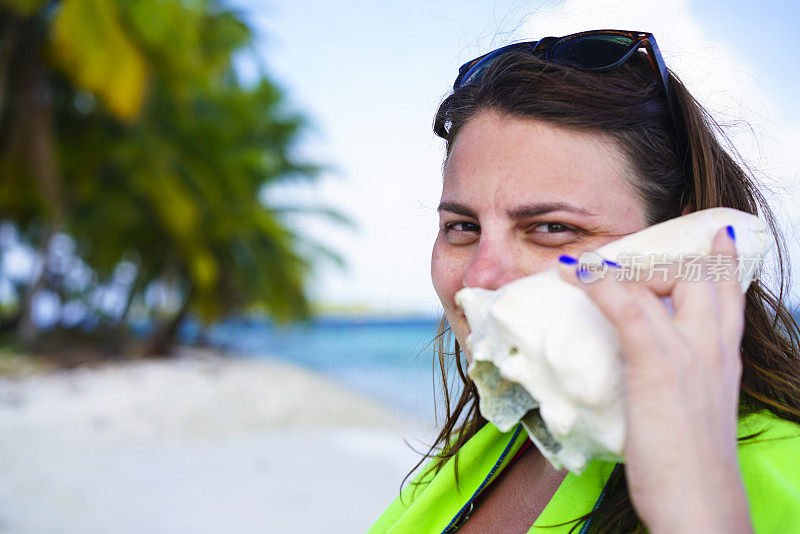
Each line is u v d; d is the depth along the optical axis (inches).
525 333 22.8
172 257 898.1
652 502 19.7
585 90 32.5
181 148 712.4
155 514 222.8
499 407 26.6
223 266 950.4
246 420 436.1
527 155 31.9
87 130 639.1
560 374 21.9
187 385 629.3
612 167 32.2
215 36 669.9
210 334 1343.5
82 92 564.4
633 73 35.6
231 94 789.9
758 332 35.4
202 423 416.8
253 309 1237.7
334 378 893.2
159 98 641.0
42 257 702.5
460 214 34.8
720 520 19.1
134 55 472.7
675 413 19.8
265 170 949.2
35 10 475.8
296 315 1075.9
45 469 281.4
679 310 21.8
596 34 35.2
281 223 1010.1
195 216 714.8
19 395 504.4
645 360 20.2
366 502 241.1
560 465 24.7
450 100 42.6
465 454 43.9
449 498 43.7
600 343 21.9
